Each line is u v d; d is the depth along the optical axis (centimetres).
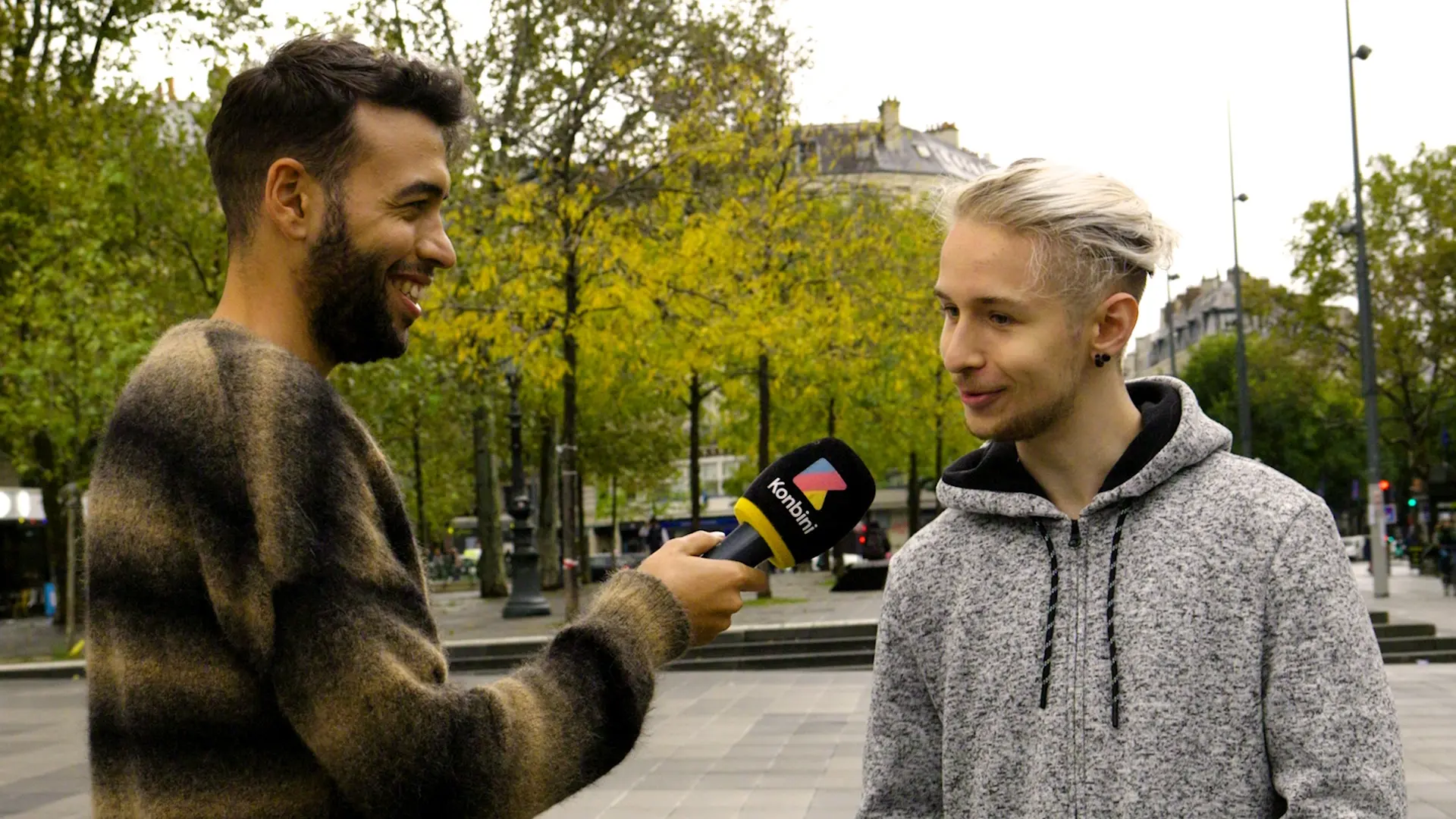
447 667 149
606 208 1672
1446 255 3206
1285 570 176
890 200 2705
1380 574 2330
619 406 2845
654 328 1670
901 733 200
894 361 2714
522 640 1444
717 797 717
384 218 160
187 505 141
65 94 2055
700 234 1556
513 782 142
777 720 1014
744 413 2912
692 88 1758
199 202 1975
